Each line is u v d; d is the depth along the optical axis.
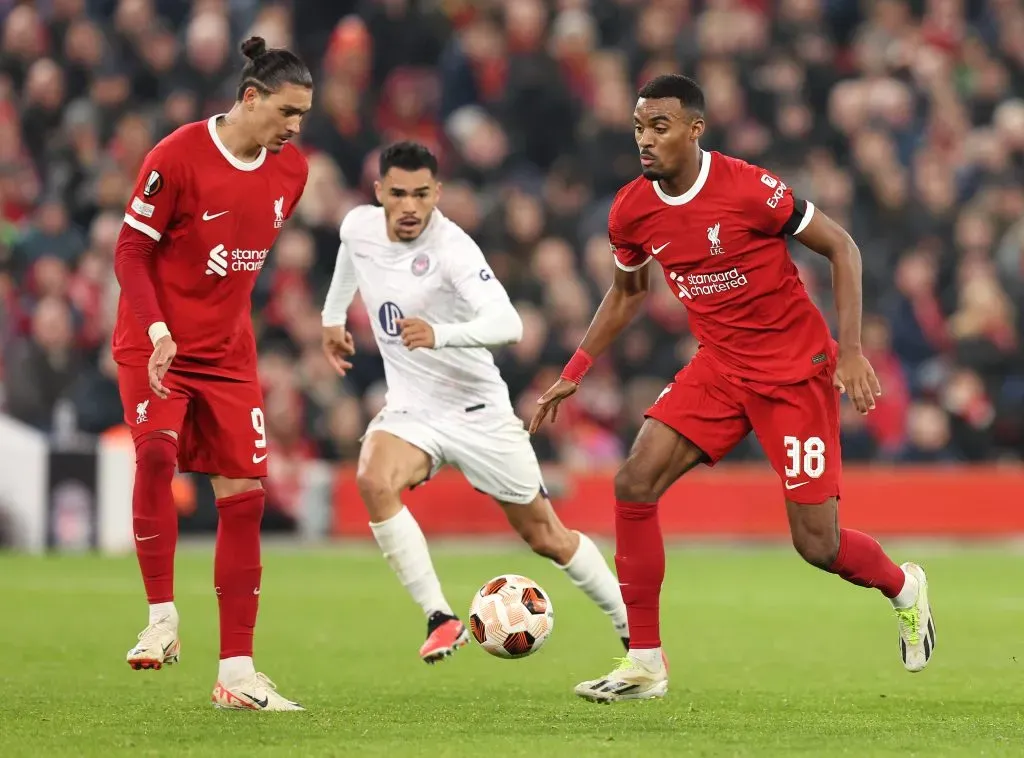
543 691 24.27
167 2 65.62
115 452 49.00
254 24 63.81
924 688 24.67
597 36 68.12
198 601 36.59
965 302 58.91
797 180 61.91
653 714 21.64
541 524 25.45
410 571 23.34
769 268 22.69
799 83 66.38
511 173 60.97
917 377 59.25
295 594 38.88
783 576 44.28
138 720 20.58
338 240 56.06
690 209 22.59
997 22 73.31
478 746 18.53
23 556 46.78
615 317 24.14
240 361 22.84
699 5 70.19
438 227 25.00
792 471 22.94
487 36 63.97
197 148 22.05
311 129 58.91
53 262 52.69
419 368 25.05
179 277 22.39
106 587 38.81
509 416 25.19
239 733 19.53
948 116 67.94
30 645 28.86
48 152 59.03
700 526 54.72
